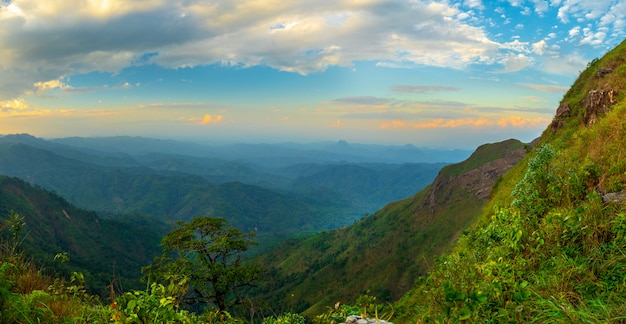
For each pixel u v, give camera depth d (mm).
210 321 5758
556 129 26906
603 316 3434
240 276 26766
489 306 4199
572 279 4676
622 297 3926
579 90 30234
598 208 5949
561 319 3482
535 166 9664
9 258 5410
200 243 27453
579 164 9391
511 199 17828
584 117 21688
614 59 26156
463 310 3590
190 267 24969
